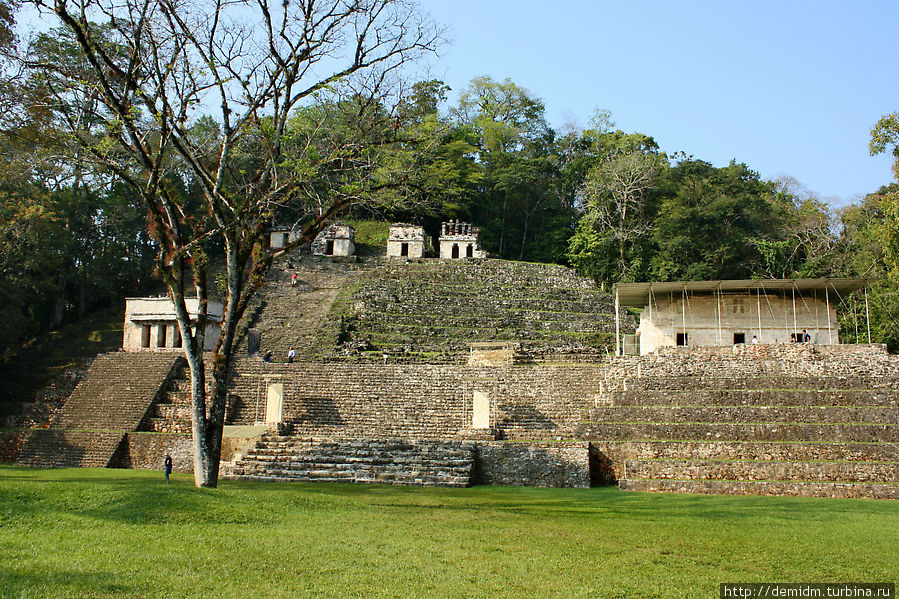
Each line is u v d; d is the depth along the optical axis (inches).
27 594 379.6
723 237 2380.7
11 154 1032.2
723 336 1526.8
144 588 401.4
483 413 1200.2
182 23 770.2
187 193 2011.6
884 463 914.1
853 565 494.3
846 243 2285.9
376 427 1307.8
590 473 1034.1
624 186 2581.2
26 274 1892.2
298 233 2436.0
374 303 1983.3
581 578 450.6
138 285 2342.5
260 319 1905.8
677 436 1059.9
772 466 947.3
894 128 1224.8
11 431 1290.6
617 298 1556.3
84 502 631.2
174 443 1200.2
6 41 916.6
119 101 770.8
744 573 469.7
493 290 2191.2
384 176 893.2
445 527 621.3
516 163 2898.6
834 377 1190.3
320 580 432.5
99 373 1514.5
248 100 813.2
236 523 603.5
